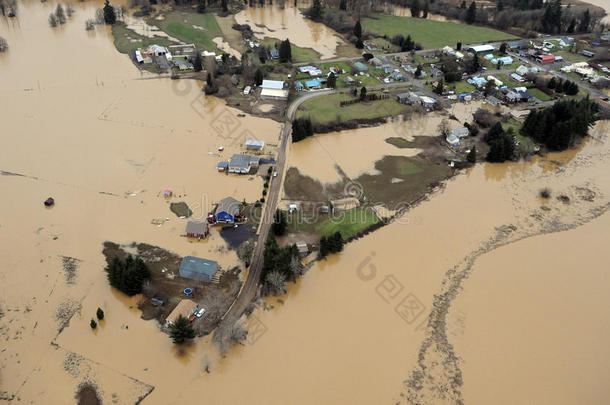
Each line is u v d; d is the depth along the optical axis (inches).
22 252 3061.0
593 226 3567.9
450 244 3336.6
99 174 3841.0
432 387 2413.9
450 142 4453.7
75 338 2541.8
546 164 4296.3
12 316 2635.3
